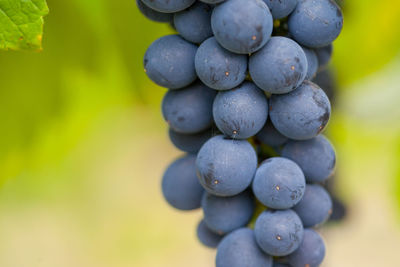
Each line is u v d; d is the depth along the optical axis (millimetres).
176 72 366
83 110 470
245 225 380
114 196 707
